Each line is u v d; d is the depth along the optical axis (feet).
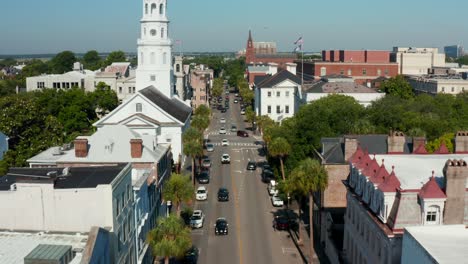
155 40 395.96
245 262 202.18
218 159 395.34
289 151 280.31
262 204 278.87
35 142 308.40
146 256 181.78
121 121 330.54
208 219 254.06
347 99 335.06
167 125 345.10
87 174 145.38
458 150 188.65
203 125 397.80
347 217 189.98
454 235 120.78
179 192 201.36
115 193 134.31
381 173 153.17
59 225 129.29
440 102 379.96
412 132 257.55
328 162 224.12
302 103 434.30
